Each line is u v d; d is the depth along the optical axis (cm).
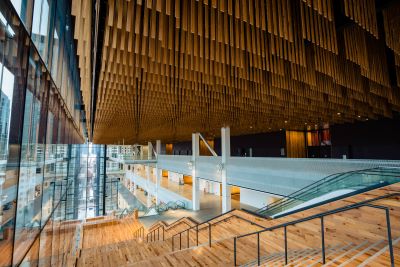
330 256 320
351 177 578
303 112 967
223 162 1319
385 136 1104
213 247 548
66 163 646
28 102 236
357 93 686
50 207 407
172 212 1585
